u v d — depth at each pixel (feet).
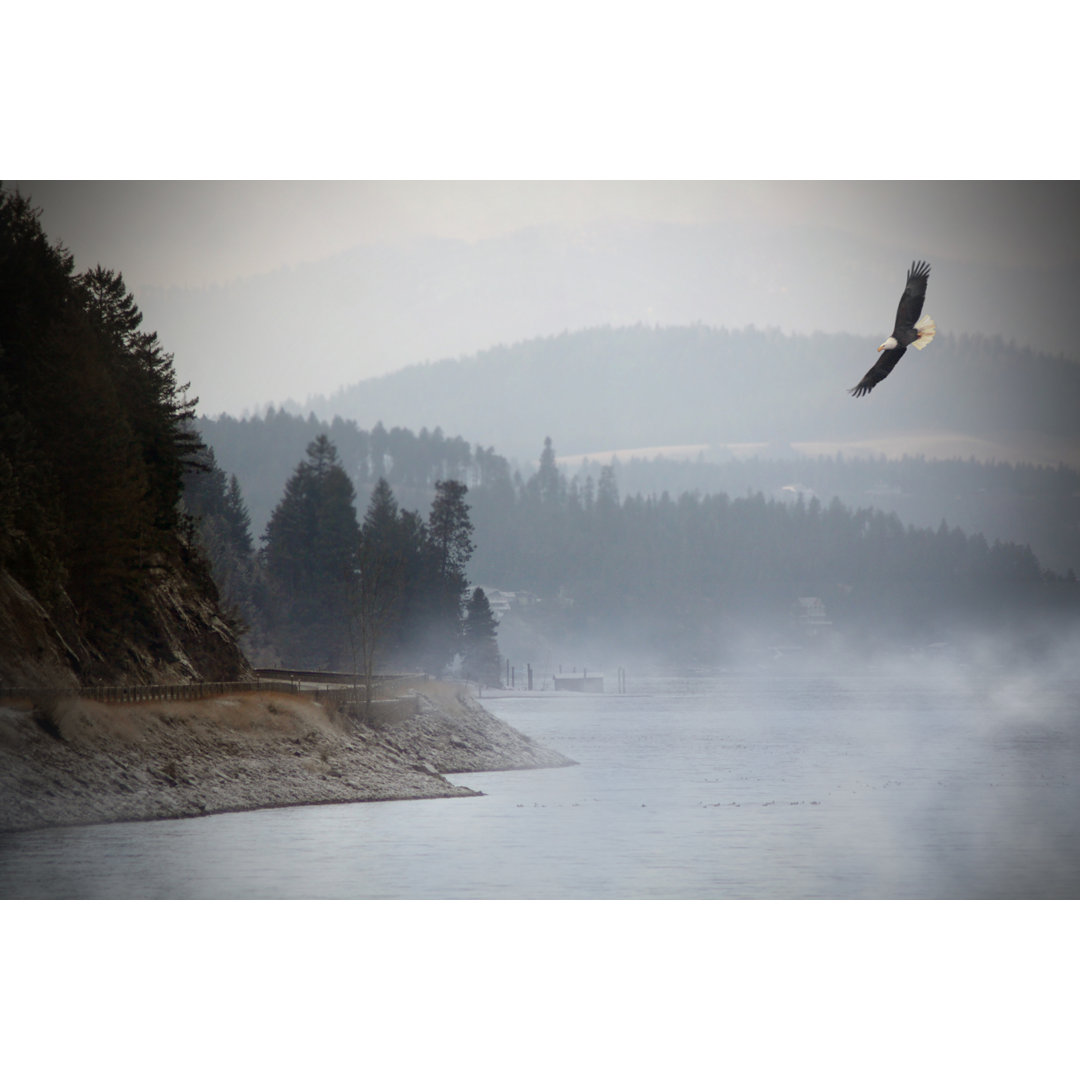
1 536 261.03
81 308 334.65
